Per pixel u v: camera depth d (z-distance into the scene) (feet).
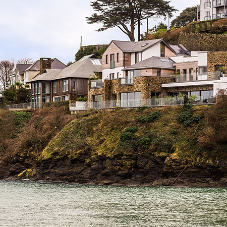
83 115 280.51
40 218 138.41
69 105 312.09
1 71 506.89
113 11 390.21
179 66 296.10
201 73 265.54
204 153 204.54
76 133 260.83
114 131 246.88
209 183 200.03
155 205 153.17
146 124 238.48
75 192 192.95
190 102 244.22
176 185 206.18
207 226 125.18
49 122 292.81
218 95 226.38
